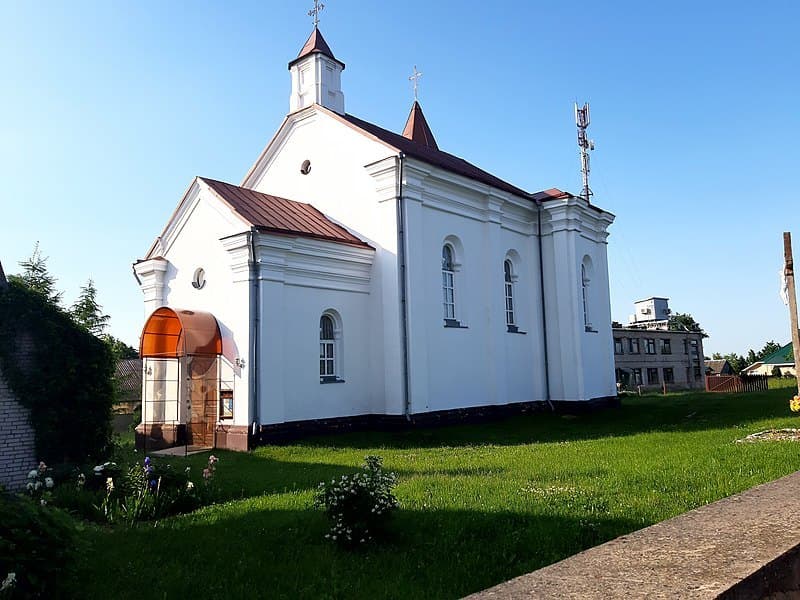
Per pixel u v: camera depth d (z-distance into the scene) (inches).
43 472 414.6
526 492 340.8
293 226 709.3
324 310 704.4
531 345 973.8
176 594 224.8
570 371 961.5
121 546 284.8
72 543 215.9
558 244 990.4
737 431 594.2
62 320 491.8
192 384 695.1
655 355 2469.2
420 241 758.5
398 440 651.5
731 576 116.6
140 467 400.8
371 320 752.3
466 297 837.8
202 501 387.2
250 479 448.5
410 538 271.0
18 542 202.4
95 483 404.8
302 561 252.4
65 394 485.7
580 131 1250.0
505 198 917.8
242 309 641.6
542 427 784.9
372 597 214.5
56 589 211.5
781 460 402.6
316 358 690.2
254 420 626.2
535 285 993.5
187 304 721.0
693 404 1021.2
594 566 124.7
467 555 248.2
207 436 665.0
